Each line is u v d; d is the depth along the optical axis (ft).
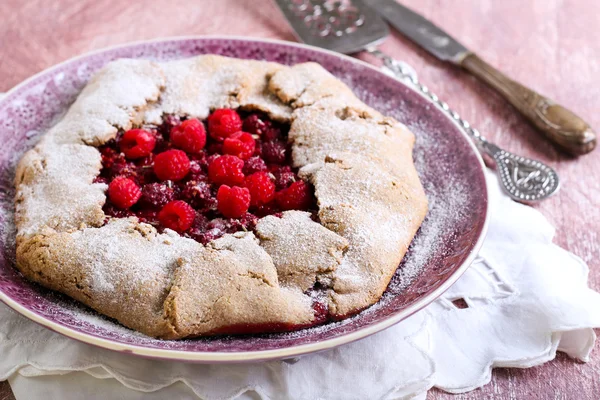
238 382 1.71
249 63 2.20
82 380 1.72
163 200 1.90
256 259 1.76
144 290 1.73
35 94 2.13
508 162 2.18
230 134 2.03
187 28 2.59
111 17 2.60
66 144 1.98
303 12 2.59
